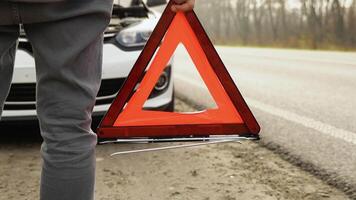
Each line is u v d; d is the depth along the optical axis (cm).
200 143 193
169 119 193
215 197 227
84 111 125
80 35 119
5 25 121
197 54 190
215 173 264
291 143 330
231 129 194
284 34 3159
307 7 2745
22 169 269
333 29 2559
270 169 271
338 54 1495
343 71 882
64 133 123
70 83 121
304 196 229
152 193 232
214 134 194
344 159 292
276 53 1630
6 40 123
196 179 254
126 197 226
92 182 131
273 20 3316
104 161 286
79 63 122
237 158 295
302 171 269
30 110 311
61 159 123
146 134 192
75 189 126
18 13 115
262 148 318
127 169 271
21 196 227
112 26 334
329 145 325
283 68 973
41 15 116
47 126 124
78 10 118
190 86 643
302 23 2877
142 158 293
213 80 192
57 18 117
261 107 479
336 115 438
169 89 346
